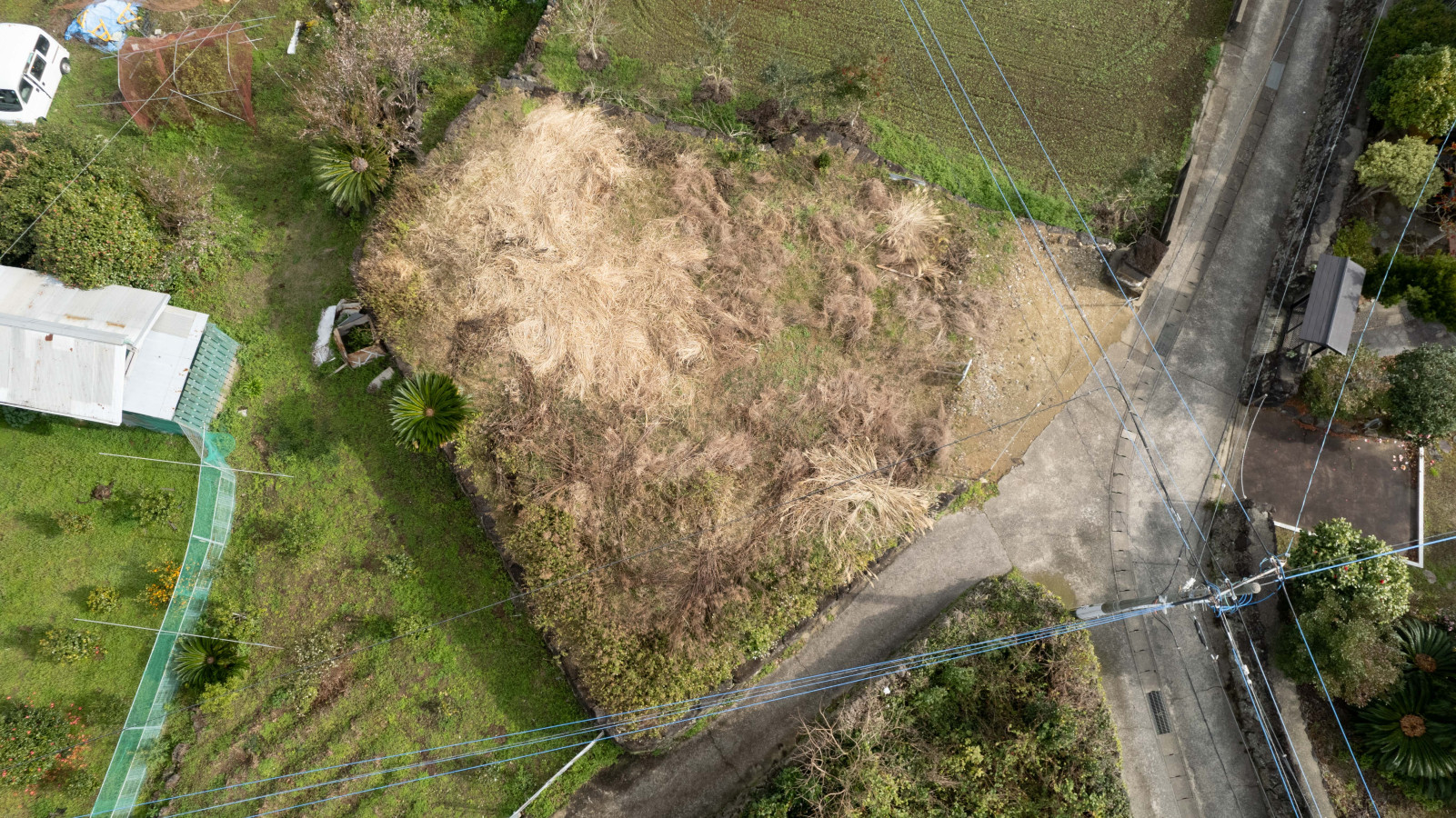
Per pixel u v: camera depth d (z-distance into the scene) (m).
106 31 18.75
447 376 16.06
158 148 18.39
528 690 16.11
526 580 15.80
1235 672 16.55
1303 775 15.46
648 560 16.31
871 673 16.47
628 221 18.20
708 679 15.65
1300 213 18.52
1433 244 17.88
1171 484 17.75
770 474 17.06
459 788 15.74
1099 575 17.28
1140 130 19.55
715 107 19.33
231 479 16.69
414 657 16.19
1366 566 15.12
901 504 16.81
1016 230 18.89
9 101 17.45
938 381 18.00
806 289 18.20
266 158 18.55
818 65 19.91
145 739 15.32
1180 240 19.00
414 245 17.39
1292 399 17.64
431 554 16.56
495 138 18.22
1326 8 19.73
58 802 15.14
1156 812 16.19
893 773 15.05
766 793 15.13
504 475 16.42
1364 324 17.75
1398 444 17.33
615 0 20.00
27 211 15.41
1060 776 15.12
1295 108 19.66
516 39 19.75
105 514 16.53
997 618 16.09
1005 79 19.83
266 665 16.06
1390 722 14.77
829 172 18.83
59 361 15.27
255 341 17.42
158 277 16.84
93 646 15.91
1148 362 18.41
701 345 17.44
